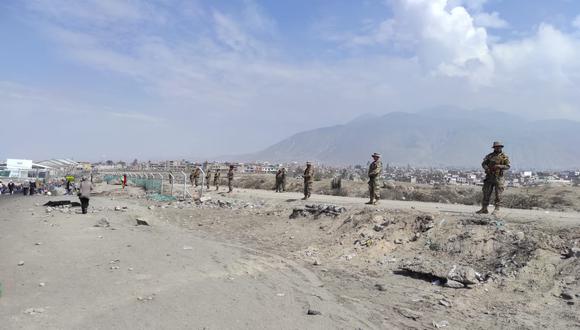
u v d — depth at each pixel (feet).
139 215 78.38
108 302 28.22
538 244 37.88
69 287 31.22
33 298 28.40
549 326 27.30
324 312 29.19
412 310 30.73
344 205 66.23
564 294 31.09
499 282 34.86
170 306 28.04
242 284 35.04
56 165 314.55
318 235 57.26
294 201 84.02
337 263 45.16
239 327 25.18
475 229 43.86
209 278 36.14
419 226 49.34
